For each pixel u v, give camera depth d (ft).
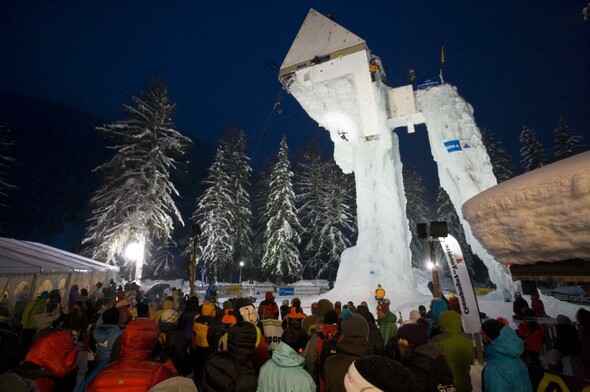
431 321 18.71
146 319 7.57
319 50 61.98
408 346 9.45
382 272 57.72
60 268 39.29
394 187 62.64
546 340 19.92
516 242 4.89
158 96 83.15
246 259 123.03
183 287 95.86
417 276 112.88
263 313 20.99
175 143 79.92
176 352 12.53
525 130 109.70
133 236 70.95
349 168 66.90
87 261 55.31
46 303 25.21
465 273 21.81
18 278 32.30
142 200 73.51
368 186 62.64
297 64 63.05
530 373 7.81
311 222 127.24
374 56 63.16
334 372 7.34
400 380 4.26
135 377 6.48
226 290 91.20
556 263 4.80
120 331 11.87
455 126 59.47
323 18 63.67
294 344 9.56
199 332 15.52
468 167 57.31
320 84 62.59
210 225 101.55
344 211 124.47
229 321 14.75
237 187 119.75
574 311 44.62
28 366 7.12
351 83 60.90
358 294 55.67
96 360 11.49
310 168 136.67
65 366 7.73
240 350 7.41
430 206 158.40
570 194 4.00
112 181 75.61
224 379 7.06
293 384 7.07
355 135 63.31
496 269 54.44
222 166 110.63
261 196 147.23
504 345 8.05
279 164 116.37
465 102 61.57
